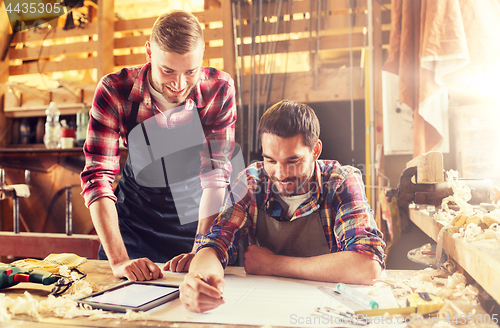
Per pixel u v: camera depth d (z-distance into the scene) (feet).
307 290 2.63
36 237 7.07
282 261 3.06
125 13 9.48
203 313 2.18
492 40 5.90
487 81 6.15
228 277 3.03
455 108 6.58
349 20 7.58
